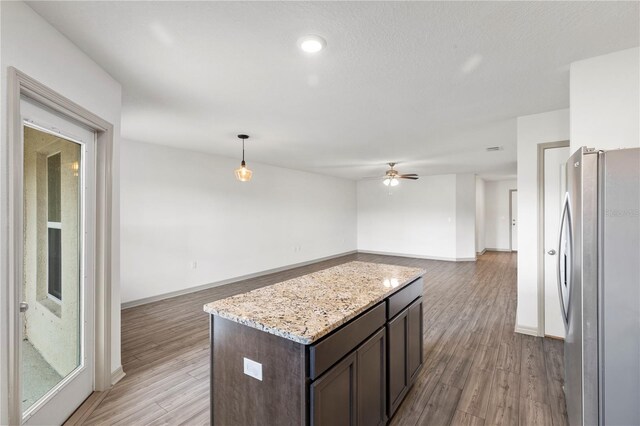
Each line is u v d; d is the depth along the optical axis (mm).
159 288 4754
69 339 2104
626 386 1445
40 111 1771
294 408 1364
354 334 1634
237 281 5934
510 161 6137
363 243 9711
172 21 1690
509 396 2285
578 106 2143
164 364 2785
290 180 7234
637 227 1425
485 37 1845
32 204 1785
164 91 2652
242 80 2439
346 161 6195
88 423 1999
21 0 1523
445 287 5441
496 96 2766
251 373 1526
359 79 2420
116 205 2439
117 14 1628
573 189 1758
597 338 1511
